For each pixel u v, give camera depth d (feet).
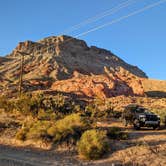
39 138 75.36
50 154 65.82
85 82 291.99
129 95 301.02
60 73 479.00
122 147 64.28
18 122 103.35
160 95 404.16
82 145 62.54
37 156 63.77
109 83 298.15
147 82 506.48
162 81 508.12
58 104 123.75
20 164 54.75
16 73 457.27
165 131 87.35
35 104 119.65
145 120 92.07
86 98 256.52
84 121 78.69
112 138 72.08
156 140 69.05
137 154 59.57
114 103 216.33
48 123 83.25
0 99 134.62
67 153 65.98
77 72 498.69
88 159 60.90
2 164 54.34
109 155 61.11
